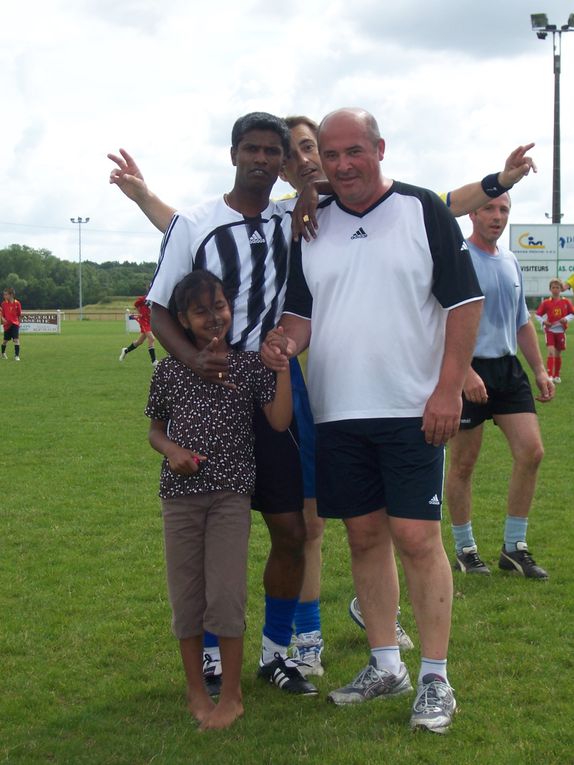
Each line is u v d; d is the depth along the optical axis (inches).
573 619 208.4
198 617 163.9
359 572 171.3
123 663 189.8
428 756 144.5
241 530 161.6
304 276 168.1
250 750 148.3
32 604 224.7
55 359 1019.3
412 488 160.6
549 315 739.4
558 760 143.1
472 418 238.4
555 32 1429.6
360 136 157.5
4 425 514.0
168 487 163.0
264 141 165.3
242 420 163.3
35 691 174.9
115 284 5462.6
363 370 162.1
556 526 294.2
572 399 621.6
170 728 158.4
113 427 506.3
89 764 144.9
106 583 241.0
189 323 163.6
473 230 238.7
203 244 169.8
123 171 190.4
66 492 347.9
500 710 161.3
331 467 167.5
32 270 5334.6
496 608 218.2
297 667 178.4
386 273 160.6
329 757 145.2
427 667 160.4
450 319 161.5
